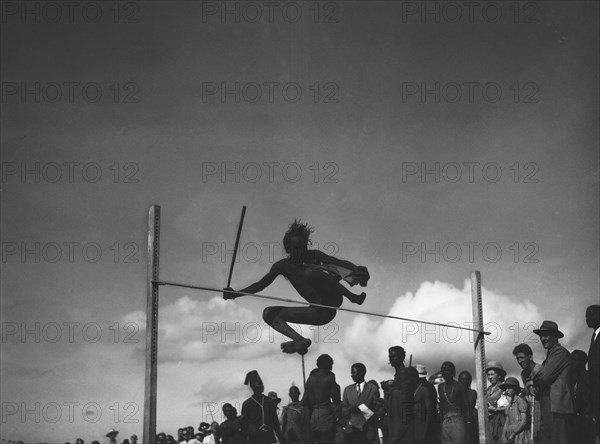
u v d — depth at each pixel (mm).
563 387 11828
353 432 13516
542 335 12148
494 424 14406
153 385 10367
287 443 15062
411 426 12773
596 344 11633
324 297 11508
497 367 14922
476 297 13562
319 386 13180
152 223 10602
